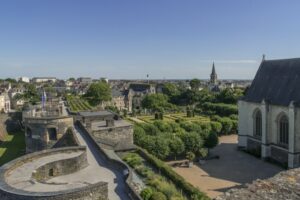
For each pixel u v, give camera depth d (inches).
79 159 1336.1
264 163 2374.5
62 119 2043.6
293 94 2345.0
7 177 1077.8
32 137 2071.9
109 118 2657.5
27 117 2091.5
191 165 2253.9
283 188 507.5
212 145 2576.3
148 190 1254.9
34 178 1107.3
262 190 506.9
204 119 4343.0
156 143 2276.1
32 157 1279.5
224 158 2513.5
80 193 891.4
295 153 2237.9
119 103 7445.9
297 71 2443.4
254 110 2706.7
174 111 5816.9
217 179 1961.1
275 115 2456.9
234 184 1862.7
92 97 6998.0
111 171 1323.8
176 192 1444.4
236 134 3590.1
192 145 2411.4
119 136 2365.9
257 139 2664.9
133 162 1825.8
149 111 5861.2
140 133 2566.4
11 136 3307.1
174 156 2423.7
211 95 6638.8
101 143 2135.8
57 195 856.3
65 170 1280.8
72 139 1955.0
